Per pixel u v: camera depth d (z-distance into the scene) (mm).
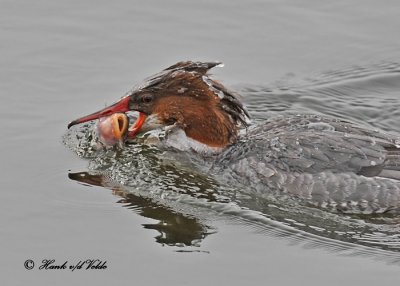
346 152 13531
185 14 19359
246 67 17875
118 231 12969
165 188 14195
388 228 13211
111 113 14977
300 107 16828
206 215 13469
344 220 13383
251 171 14062
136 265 12172
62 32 18562
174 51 18078
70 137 15422
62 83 17047
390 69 17969
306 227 13180
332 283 11758
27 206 13516
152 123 14961
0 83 16922
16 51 17922
